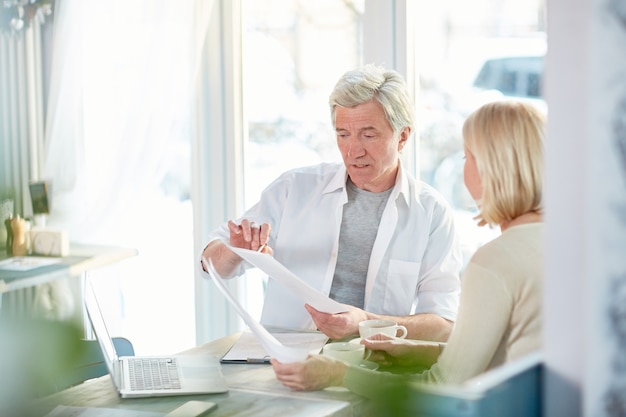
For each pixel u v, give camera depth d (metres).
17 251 3.28
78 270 3.12
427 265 2.54
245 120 3.54
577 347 1.10
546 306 1.13
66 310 0.66
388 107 2.42
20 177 3.49
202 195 3.60
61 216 3.52
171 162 3.49
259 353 2.03
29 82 3.50
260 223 2.66
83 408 1.62
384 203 2.55
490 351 1.52
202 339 3.66
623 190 1.02
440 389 1.07
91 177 3.52
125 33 3.41
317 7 3.35
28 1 3.45
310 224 2.61
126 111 3.44
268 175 3.54
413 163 3.14
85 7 3.43
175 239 3.67
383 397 0.69
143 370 1.87
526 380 1.14
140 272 3.66
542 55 2.92
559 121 1.08
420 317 2.34
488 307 1.51
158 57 3.39
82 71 3.46
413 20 3.12
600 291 1.04
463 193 3.09
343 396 1.68
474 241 3.08
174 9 3.36
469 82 3.05
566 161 1.08
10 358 0.59
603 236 1.03
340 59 3.33
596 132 1.02
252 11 3.47
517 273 1.51
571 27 1.06
